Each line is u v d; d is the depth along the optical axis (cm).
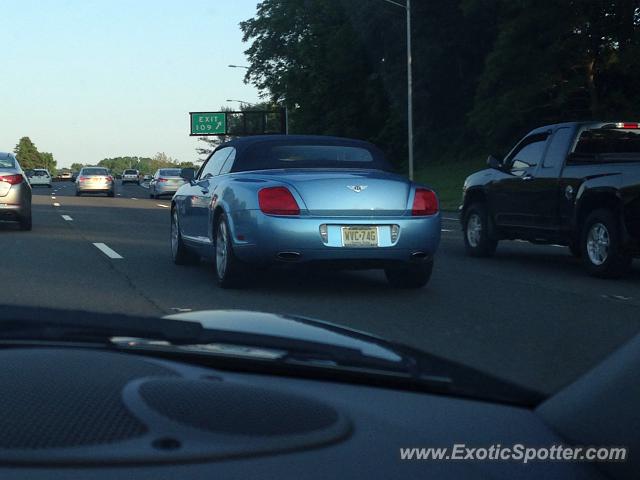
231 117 9725
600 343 571
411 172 3756
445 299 764
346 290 810
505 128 4116
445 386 141
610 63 3844
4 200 1537
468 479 104
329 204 731
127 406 102
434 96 5538
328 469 97
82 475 87
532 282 898
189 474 90
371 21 5441
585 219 982
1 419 96
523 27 3834
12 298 748
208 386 114
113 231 1611
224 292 786
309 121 6525
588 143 1026
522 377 472
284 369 134
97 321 145
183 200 959
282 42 6562
